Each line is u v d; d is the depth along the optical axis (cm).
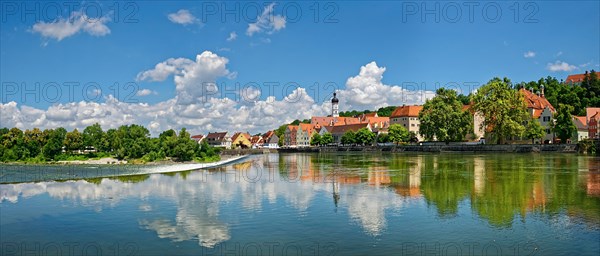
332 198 3612
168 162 12131
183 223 2703
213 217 2872
